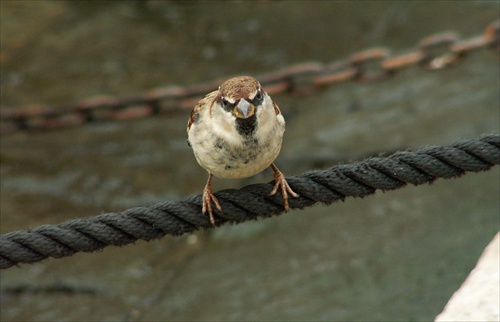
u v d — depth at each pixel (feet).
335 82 39.91
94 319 34.32
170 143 46.21
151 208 20.68
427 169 20.56
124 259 37.88
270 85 40.37
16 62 52.42
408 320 31.73
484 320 22.48
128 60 52.16
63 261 37.83
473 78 47.55
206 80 50.16
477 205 38.09
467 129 43.21
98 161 45.03
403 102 46.75
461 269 33.94
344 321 32.27
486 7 52.70
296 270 35.81
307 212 39.88
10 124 42.78
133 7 56.34
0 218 40.81
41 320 34.55
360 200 40.16
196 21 55.01
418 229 37.17
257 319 33.24
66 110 42.04
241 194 20.65
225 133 20.21
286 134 45.44
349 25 53.26
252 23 54.34
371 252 36.17
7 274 36.86
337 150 43.52
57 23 55.06
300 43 52.39
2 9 56.03
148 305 34.83
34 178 43.78
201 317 33.78
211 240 38.78
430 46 39.93
